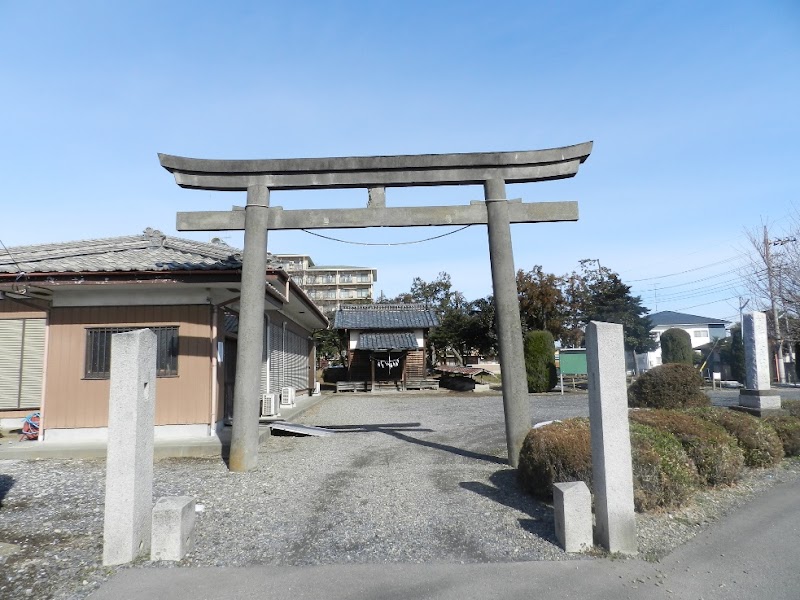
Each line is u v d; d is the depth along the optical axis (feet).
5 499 20.57
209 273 29.96
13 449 28.60
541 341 75.87
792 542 16.02
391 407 57.98
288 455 29.01
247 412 25.76
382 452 29.81
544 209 28.45
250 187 28.04
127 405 14.84
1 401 37.47
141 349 15.20
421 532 16.63
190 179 27.84
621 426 15.06
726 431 24.98
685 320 176.76
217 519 18.07
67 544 15.84
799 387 80.23
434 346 118.52
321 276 239.91
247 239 27.55
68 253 35.47
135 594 12.59
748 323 39.29
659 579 13.30
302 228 28.48
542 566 13.98
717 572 13.76
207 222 28.04
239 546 15.62
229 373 40.93
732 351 89.97
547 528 16.79
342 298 226.38
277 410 42.63
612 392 15.14
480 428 39.58
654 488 18.34
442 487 21.99
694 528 17.26
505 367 26.96
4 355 37.73
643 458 18.52
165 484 22.77
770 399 37.19
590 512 15.21
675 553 15.02
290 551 15.23
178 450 28.78
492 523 17.35
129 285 30.25
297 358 64.49
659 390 41.37
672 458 19.36
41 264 31.35
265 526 17.34
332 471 25.04
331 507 19.33
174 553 14.58
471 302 115.03
